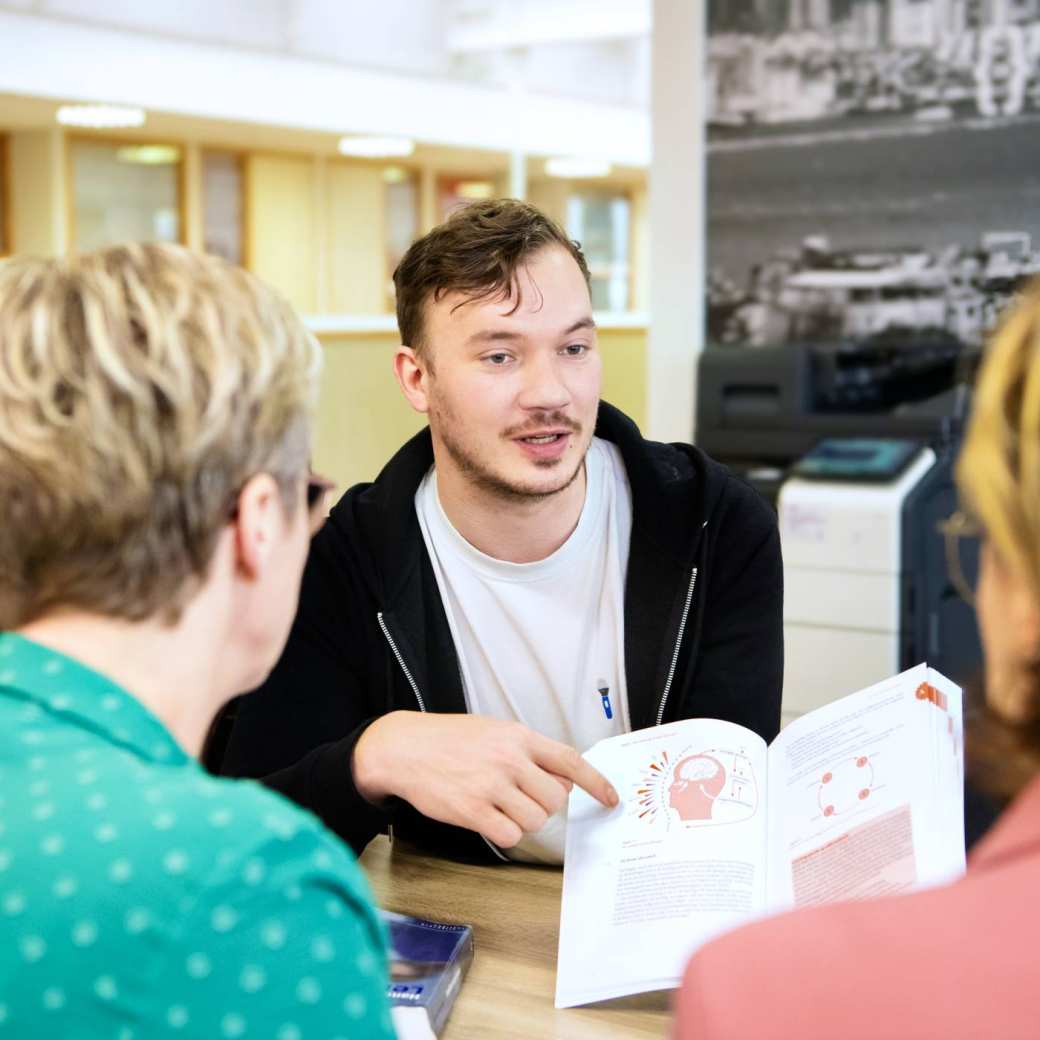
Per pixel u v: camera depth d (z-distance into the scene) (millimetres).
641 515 1465
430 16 8281
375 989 653
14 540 657
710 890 1109
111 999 592
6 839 616
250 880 612
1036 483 486
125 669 676
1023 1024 453
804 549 3158
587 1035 1040
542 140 9250
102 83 6852
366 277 11047
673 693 1490
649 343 3807
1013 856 508
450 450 1369
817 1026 479
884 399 3396
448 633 1461
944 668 3047
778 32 3469
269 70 7758
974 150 3264
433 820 1410
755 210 3582
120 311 675
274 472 708
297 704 1464
